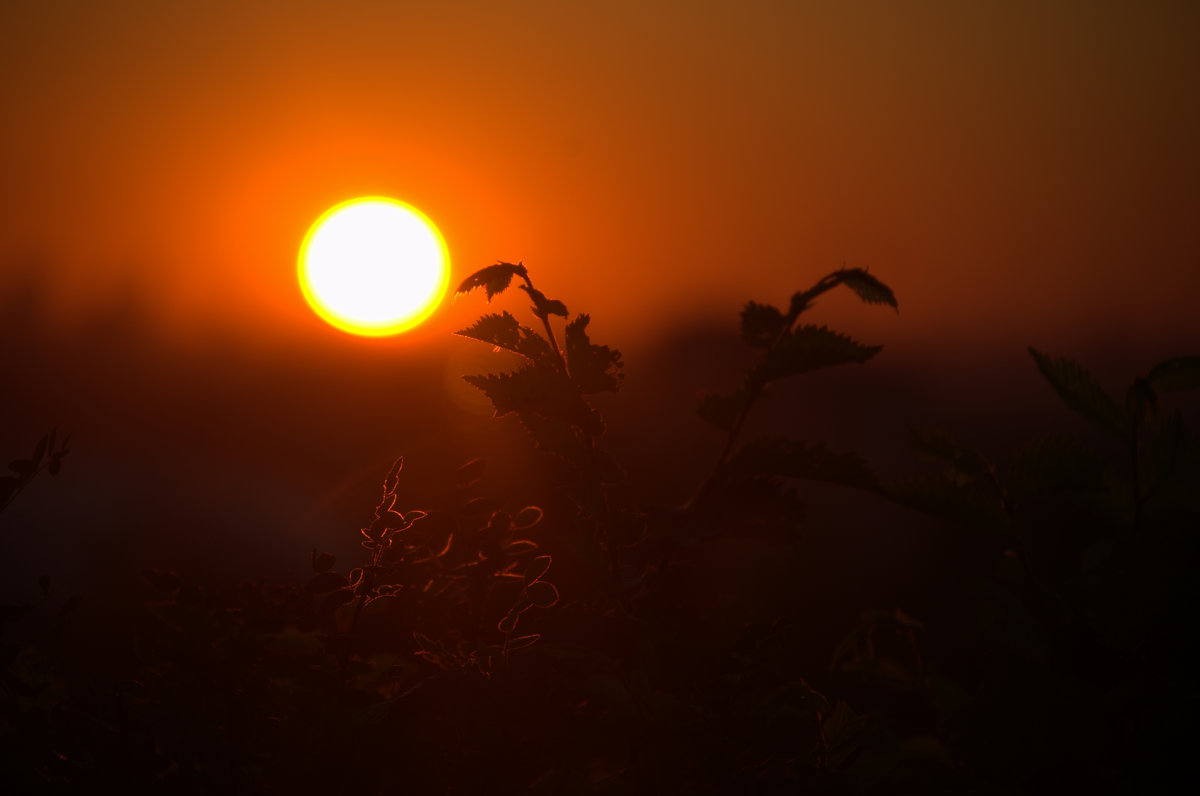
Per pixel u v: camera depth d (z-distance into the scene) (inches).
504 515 106.5
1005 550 107.3
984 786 104.3
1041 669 104.5
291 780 103.8
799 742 104.6
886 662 110.1
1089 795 104.3
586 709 106.3
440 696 104.3
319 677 105.2
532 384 106.1
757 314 106.3
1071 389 107.0
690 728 104.1
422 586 106.8
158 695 105.0
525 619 105.7
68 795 104.3
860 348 105.6
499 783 104.0
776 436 106.0
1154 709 104.1
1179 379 106.6
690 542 105.9
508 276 106.7
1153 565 104.7
